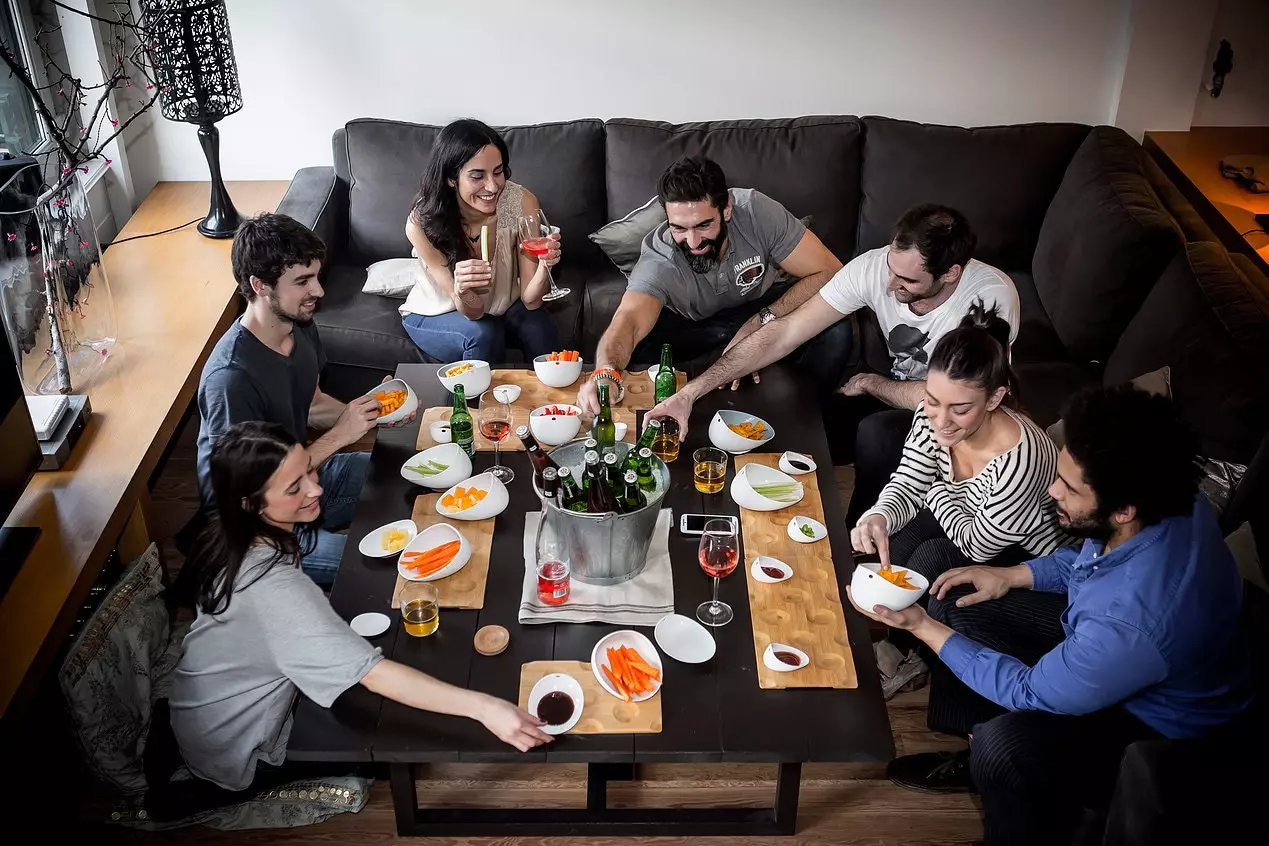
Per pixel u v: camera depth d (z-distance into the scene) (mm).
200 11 3242
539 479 2287
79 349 2846
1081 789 1941
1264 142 3863
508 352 3584
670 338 3246
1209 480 2285
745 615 2049
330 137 3996
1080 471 1755
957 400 2123
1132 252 2912
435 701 1811
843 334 3143
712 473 2350
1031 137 3588
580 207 3703
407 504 2326
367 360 3404
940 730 2336
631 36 3828
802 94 3951
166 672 2355
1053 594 2303
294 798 2246
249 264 2322
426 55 3857
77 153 3043
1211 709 1836
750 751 1773
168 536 3109
